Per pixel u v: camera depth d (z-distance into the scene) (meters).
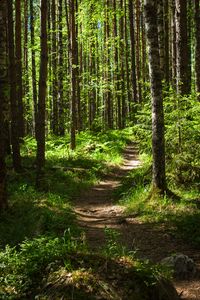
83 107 46.28
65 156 21.55
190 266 7.54
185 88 15.75
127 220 11.17
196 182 12.70
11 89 16.62
